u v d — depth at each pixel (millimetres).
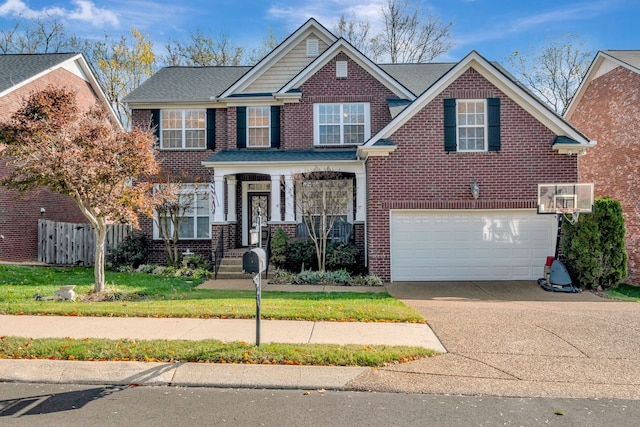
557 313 8891
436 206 13406
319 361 5777
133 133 10578
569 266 12656
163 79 20078
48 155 9641
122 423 4367
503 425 4324
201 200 18094
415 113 13500
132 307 8828
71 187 9898
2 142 10680
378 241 13508
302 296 10844
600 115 17906
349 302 9828
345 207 15344
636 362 5996
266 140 17891
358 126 17141
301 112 17219
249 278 14617
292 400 4938
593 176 18250
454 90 13523
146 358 5902
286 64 18516
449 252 13570
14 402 4863
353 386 5242
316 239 14320
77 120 10781
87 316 8219
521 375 5539
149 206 11203
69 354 5969
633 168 15734
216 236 15625
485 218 13562
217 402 4883
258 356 5883
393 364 5859
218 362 5777
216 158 16172
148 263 17641
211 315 8203
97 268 10844
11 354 6008
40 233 17328
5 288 11266
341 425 4328
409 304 10008
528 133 13406
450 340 6898
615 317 8516
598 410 4652
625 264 12344
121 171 10445
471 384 5281
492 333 7297
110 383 5391
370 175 13570
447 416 4520
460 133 13602
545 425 4324
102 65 31469
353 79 17203
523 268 13539
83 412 4617
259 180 18094
